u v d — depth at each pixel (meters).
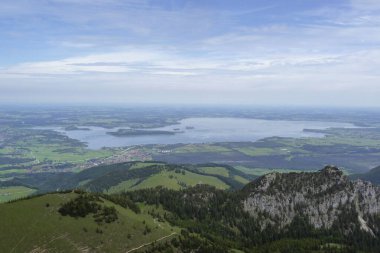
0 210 195.38
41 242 180.38
